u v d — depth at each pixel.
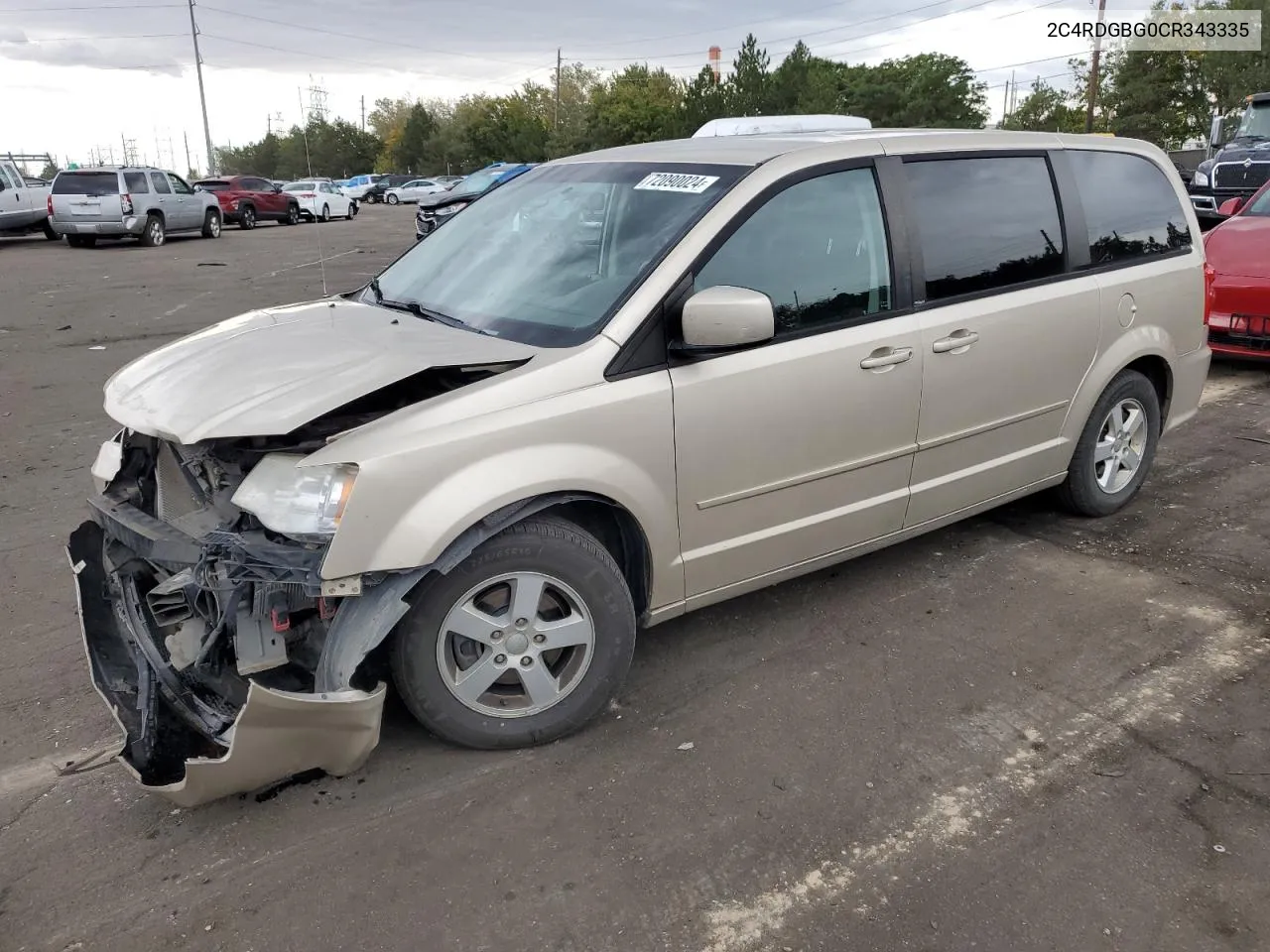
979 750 3.04
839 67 69.88
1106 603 4.00
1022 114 60.78
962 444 3.96
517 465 2.73
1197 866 2.54
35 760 3.02
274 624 2.63
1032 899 2.43
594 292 3.15
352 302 3.86
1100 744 3.06
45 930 2.36
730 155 3.48
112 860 2.59
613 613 3.03
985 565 4.38
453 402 2.72
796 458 3.39
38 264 17.62
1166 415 4.99
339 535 2.49
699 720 3.21
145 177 22.02
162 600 3.00
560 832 2.68
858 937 2.31
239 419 2.51
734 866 2.55
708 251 3.14
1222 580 4.20
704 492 3.19
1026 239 4.09
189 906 2.42
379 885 2.49
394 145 93.75
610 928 2.35
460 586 2.79
